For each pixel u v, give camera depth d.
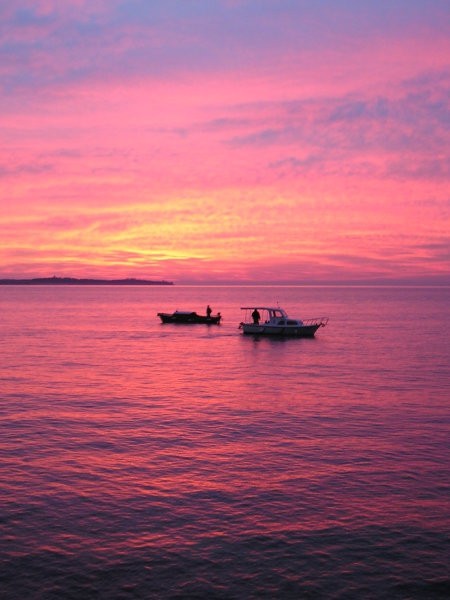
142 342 63.12
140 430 25.33
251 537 15.69
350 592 13.34
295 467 20.72
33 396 32.28
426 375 39.62
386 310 139.88
